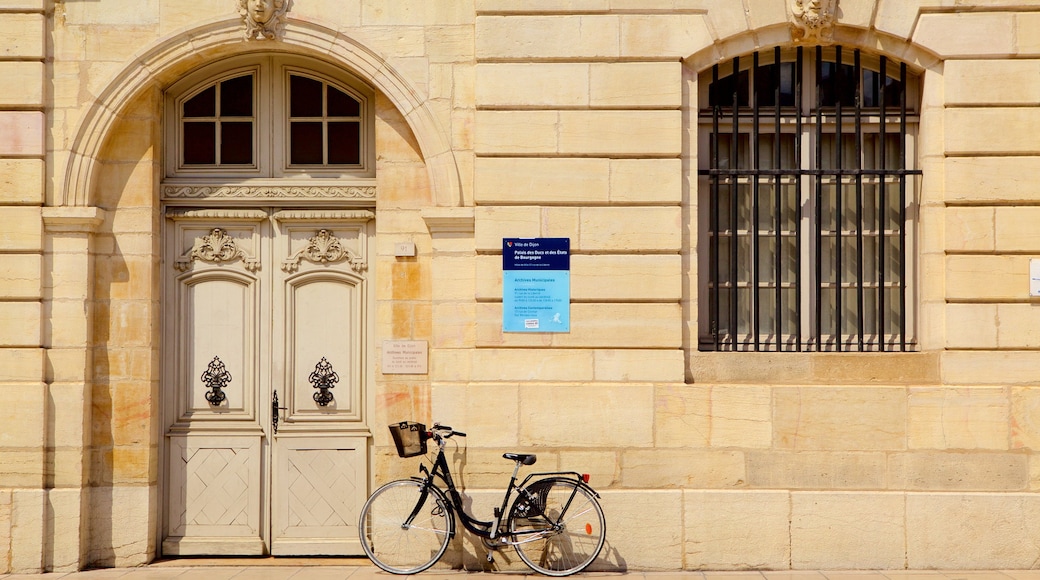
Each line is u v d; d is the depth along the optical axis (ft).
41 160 21.63
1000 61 21.43
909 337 22.34
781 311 22.03
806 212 22.43
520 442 21.35
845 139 22.58
